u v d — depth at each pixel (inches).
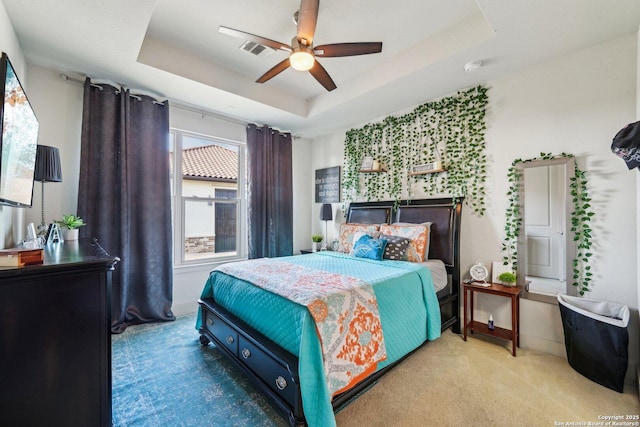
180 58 108.7
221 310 90.6
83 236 106.3
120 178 114.9
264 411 68.4
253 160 162.6
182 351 97.7
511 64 100.7
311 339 60.5
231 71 124.5
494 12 74.5
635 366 81.0
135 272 122.1
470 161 118.8
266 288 77.2
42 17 75.5
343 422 64.1
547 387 77.2
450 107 124.7
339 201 179.0
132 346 101.2
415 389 76.6
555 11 73.6
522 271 104.0
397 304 83.0
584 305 89.3
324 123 165.6
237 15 89.7
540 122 100.6
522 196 104.6
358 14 88.3
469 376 82.8
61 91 106.8
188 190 149.3
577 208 92.6
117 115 116.0
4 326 40.4
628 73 84.2
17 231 87.0
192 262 146.6
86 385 46.2
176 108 138.2
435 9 86.4
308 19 72.5
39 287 42.6
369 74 122.2
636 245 82.6
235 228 166.2
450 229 119.9
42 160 84.3
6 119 54.2
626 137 62.4
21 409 41.7
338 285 75.5
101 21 77.8
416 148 138.0
